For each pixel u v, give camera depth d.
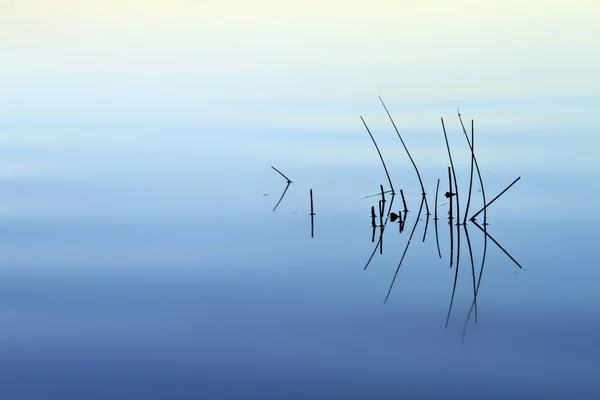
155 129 32.53
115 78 39.38
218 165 28.80
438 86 35.75
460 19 47.03
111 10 51.84
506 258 21.80
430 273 21.12
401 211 24.92
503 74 36.97
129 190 26.73
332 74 38.47
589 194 25.48
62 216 24.70
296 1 53.41
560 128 30.50
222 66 40.69
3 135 32.03
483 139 29.72
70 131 32.41
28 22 49.09
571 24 44.53
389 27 46.19
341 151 29.56
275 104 34.88
